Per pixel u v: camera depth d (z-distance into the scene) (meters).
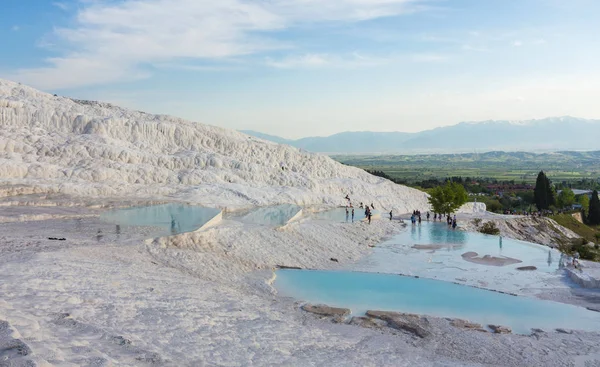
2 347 8.95
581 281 26.92
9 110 53.88
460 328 19.36
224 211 45.69
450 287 26.42
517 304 23.39
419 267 31.34
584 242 61.41
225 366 11.88
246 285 24.23
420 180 196.62
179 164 57.34
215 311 17.11
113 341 11.46
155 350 11.54
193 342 13.33
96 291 16.03
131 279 18.98
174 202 44.81
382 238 43.16
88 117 58.22
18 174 44.84
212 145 65.62
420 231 48.16
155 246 26.53
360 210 57.38
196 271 24.34
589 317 21.50
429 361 15.40
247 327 15.98
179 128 64.12
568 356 16.94
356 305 22.59
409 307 22.61
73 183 45.06
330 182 67.50
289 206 51.59
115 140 57.06
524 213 83.00
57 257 20.22
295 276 28.11
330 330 18.05
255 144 69.56
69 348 10.15
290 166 69.62
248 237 32.81
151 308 15.62
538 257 34.78
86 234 27.67
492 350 17.17
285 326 17.11
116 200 42.22
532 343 18.03
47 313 12.72
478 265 32.06
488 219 62.50
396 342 17.27
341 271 29.86
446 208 57.62
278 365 12.80
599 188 163.50
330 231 41.12
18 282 15.33
